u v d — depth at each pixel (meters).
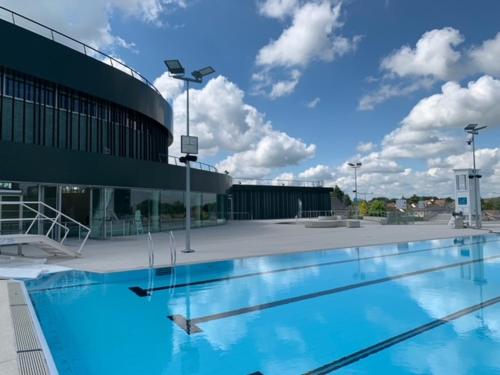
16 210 15.52
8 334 4.58
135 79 21.53
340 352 4.86
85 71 18.19
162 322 6.13
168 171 23.86
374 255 13.47
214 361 4.62
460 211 26.95
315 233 22.81
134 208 21.47
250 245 15.81
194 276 9.78
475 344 5.07
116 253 13.22
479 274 10.14
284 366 4.46
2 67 15.11
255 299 7.59
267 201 47.75
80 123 19.59
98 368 4.44
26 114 17.08
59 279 9.18
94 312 6.68
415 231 24.16
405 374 4.19
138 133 23.98
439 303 7.23
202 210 29.47
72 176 17.23
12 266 10.21
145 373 4.30
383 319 6.23
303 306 7.07
